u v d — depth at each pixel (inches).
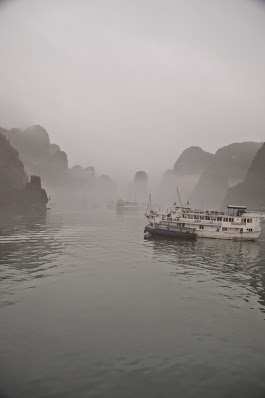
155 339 730.8
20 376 576.4
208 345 710.5
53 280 1197.7
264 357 665.6
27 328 769.6
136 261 1584.6
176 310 920.3
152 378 579.2
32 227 3208.7
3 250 1814.7
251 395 538.3
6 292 1040.8
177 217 2645.2
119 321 827.4
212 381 574.9
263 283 1237.7
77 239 2361.0
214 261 1644.9
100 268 1412.4
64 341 707.4
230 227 2475.4
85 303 956.0
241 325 827.4
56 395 527.8
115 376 582.2
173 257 1718.8
